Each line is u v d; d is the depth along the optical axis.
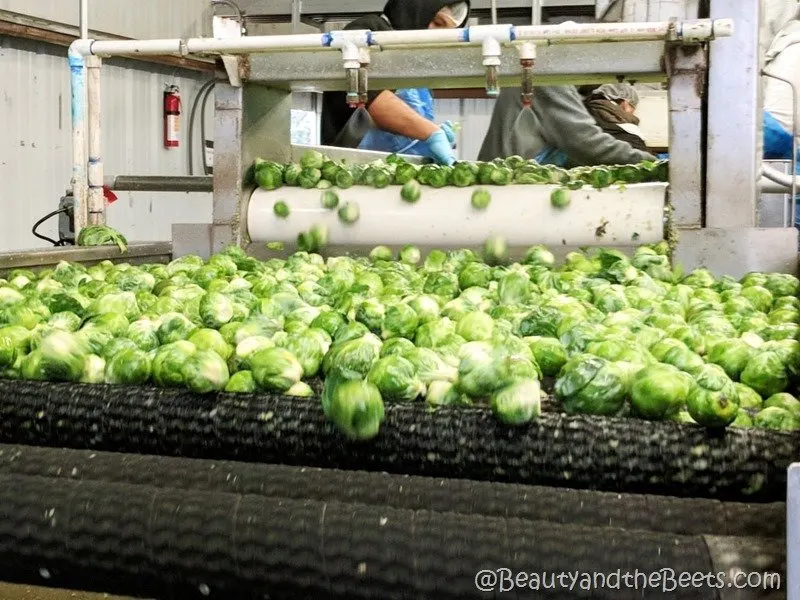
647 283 3.24
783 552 1.49
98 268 3.75
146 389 2.11
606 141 6.29
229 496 1.67
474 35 3.55
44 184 7.90
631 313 2.76
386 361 2.05
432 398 2.05
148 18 8.70
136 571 1.63
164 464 1.85
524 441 1.87
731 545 1.50
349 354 2.13
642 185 4.01
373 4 8.16
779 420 1.97
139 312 2.76
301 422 1.98
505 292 2.96
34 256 3.68
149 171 9.11
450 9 5.96
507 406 1.87
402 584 1.53
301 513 1.60
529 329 2.51
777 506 1.67
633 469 1.83
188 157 9.65
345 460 1.96
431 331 2.40
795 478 1.25
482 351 2.08
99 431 2.07
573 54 3.84
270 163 4.38
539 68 3.87
